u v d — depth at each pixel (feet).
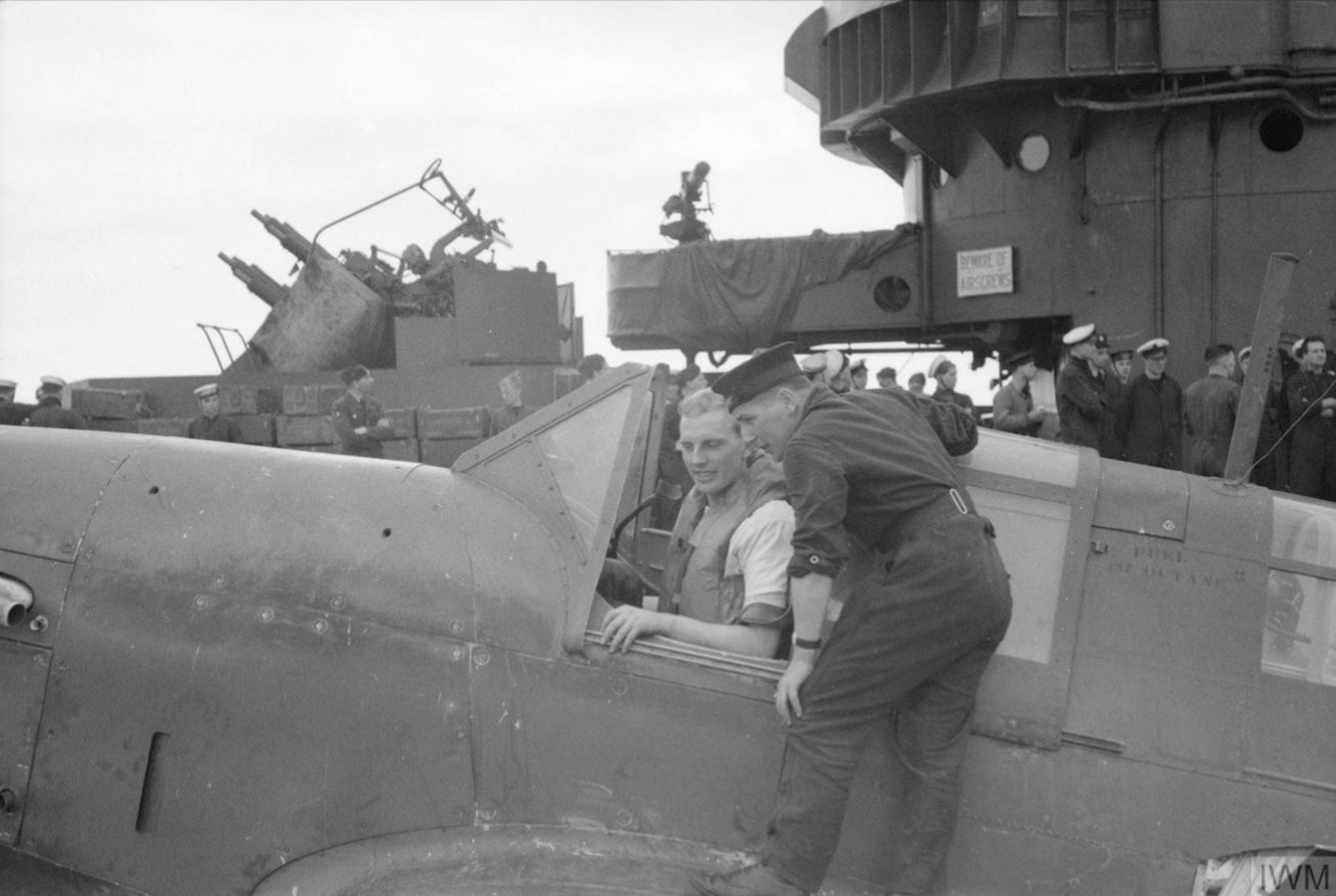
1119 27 41.68
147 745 12.71
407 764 12.39
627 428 13.17
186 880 12.50
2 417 39.47
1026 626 12.54
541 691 12.43
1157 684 12.38
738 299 49.90
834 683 11.63
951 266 47.75
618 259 51.26
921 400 12.78
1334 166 41.88
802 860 11.53
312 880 12.20
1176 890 12.07
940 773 11.85
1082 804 12.21
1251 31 40.93
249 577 12.93
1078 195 44.34
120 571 13.15
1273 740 12.25
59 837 12.81
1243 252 42.63
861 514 11.93
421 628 12.62
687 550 13.66
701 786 12.17
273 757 12.50
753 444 13.56
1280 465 32.17
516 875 11.64
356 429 38.40
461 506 13.24
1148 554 12.63
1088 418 33.83
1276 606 12.46
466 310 53.31
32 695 13.04
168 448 14.07
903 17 45.50
